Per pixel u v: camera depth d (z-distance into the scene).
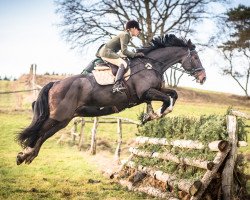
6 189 7.44
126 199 6.93
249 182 8.16
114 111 7.85
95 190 7.71
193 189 6.12
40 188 7.72
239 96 56.41
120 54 7.79
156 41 8.06
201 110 30.05
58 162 11.91
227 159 6.32
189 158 6.84
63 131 19.70
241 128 6.50
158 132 8.52
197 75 8.23
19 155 7.32
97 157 13.45
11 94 40.22
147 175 8.10
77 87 7.41
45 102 7.43
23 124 21.30
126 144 16.59
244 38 46.38
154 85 7.63
